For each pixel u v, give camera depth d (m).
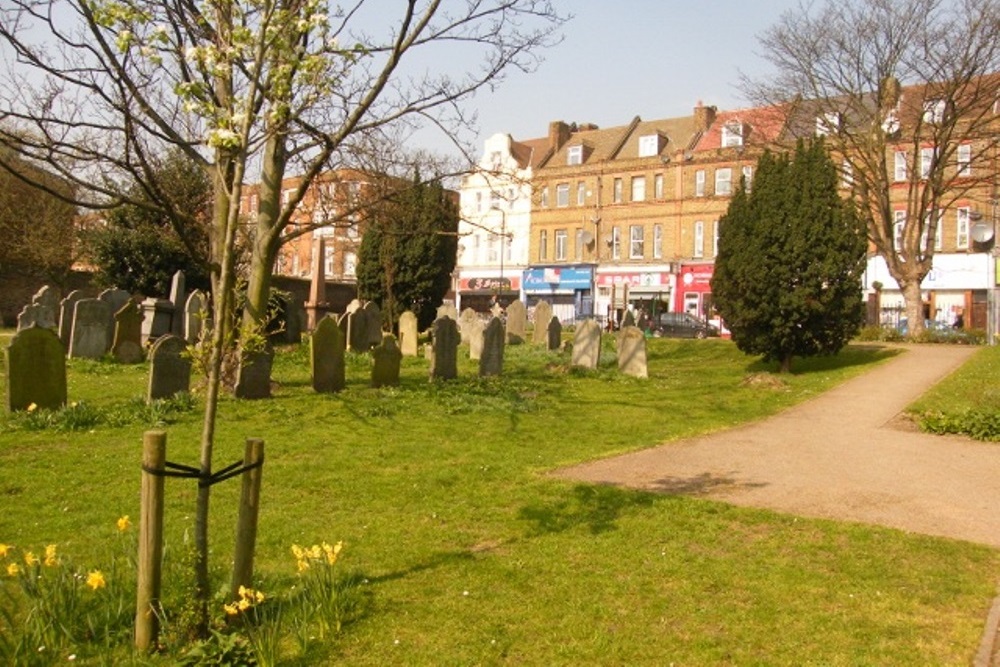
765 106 31.25
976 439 11.45
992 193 35.38
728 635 4.71
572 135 57.31
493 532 6.62
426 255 29.12
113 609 4.61
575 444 10.50
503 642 4.57
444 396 13.66
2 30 8.83
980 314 39.81
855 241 18.77
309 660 4.31
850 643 4.61
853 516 7.31
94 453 8.81
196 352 4.65
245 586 4.55
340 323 21.02
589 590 5.36
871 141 29.14
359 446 9.77
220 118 4.77
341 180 16.16
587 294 52.31
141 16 5.46
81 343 17.02
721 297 19.70
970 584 5.52
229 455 8.92
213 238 11.72
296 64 5.25
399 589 5.32
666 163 49.62
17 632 4.44
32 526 6.41
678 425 12.29
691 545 6.34
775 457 10.03
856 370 19.42
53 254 32.66
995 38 26.30
